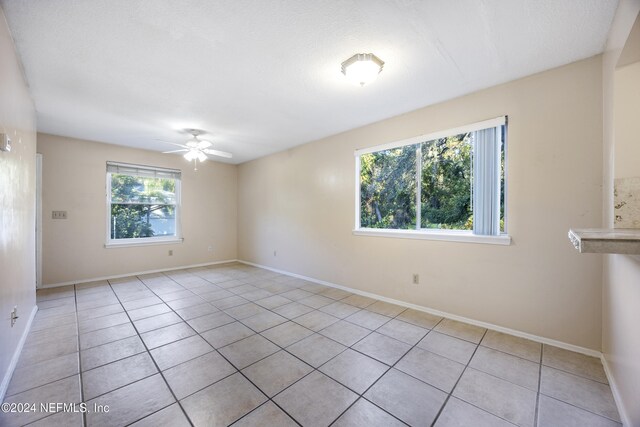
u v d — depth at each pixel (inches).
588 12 62.8
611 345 70.2
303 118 132.0
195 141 155.8
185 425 56.6
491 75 91.6
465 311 107.0
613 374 66.9
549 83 88.1
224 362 80.2
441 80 94.8
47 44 74.5
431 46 75.9
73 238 165.0
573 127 84.4
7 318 71.1
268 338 95.3
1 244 66.2
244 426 56.3
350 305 128.2
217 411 60.6
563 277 86.4
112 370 76.0
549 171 88.4
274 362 80.2
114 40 73.2
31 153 107.0
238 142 176.1
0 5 60.4
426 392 67.1
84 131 152.0
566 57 81.4
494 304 99.9
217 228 232.5
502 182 101.3
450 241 110.7
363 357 82.8
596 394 65.7
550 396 65.2
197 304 130.1
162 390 67.7
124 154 184.1
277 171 200.8
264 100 111.4
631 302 55.0
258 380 71.7
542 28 68.5
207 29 69.0
